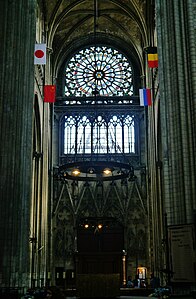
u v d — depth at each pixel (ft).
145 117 150.20
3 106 85.30
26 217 86.58
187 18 80.07
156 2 92.58
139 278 136.67
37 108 124.26
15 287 77.97
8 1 91.40
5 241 79.82
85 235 148.15
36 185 122.93
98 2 145.89
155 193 125.80
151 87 132.26
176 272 64.39
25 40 92.58
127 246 143.74
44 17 136.98
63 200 147.33
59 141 154.40
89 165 99.45
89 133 156.15
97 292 90.63
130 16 145.28
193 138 75.46
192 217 72.84
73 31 155.43
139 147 153.79
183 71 78.95
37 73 122.83
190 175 74.74
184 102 77.77
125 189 148.56
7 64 87.40
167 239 66.33
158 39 90.22
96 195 147.33
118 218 145.59
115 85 162.71
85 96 159.63
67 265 142.31
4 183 82.17
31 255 109.19
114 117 157.89
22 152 87.45
